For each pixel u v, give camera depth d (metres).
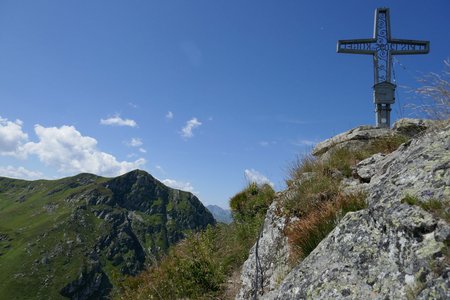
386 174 6.52
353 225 5.33
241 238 13.45
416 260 3.88
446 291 3.33
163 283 11.40
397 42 19.41
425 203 4.38
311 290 4.84
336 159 10.79
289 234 7.67
